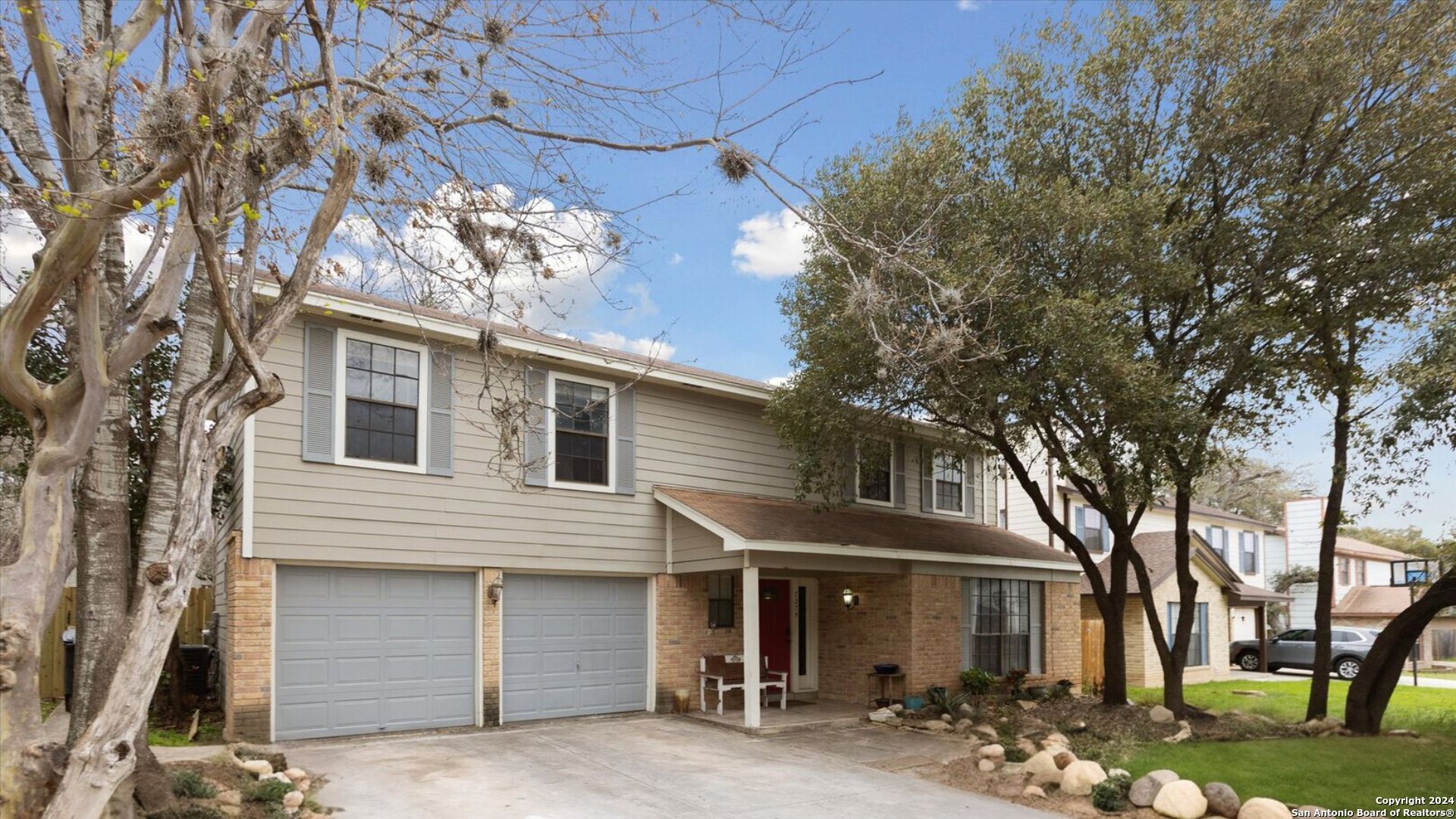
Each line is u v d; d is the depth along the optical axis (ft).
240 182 20.67
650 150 25.66
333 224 20.43
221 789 26.13
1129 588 73.92
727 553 44.55
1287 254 39.70
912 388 43.14
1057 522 49.24
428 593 40.22
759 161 24.93
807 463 47.32
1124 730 43.73
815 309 42.78
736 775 33.81
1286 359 40.24
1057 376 37.24
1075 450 40.34
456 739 38.01
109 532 23.75
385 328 39.34
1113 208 37.06
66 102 19.21
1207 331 39.52
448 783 30.73
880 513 58.08
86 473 23.85
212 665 45.42
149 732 36.04
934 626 52.06
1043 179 41.96
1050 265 39.29
